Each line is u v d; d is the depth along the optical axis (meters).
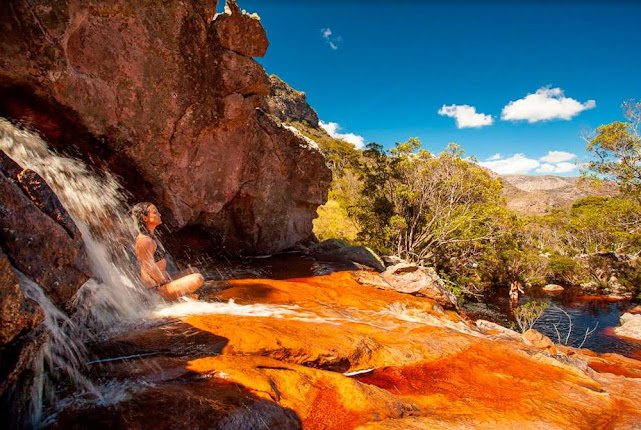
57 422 2.05
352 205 21.19
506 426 2.99
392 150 19.17
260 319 4.29
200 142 7.22
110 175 6.07
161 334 3.45
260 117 8.88
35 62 4.31
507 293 25.20
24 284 2.43
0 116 4.51
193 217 7.72
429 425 2.78
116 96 5.55
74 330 3.09
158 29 5.89
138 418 2.10
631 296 26.16
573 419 3.43
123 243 5.92
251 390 2.62
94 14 5.01
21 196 2.54
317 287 7.22
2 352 2.04
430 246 18.09
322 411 2.79
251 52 7.32
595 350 14.04
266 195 9.53
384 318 5.97
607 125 23.44
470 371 4.39
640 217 26.95
